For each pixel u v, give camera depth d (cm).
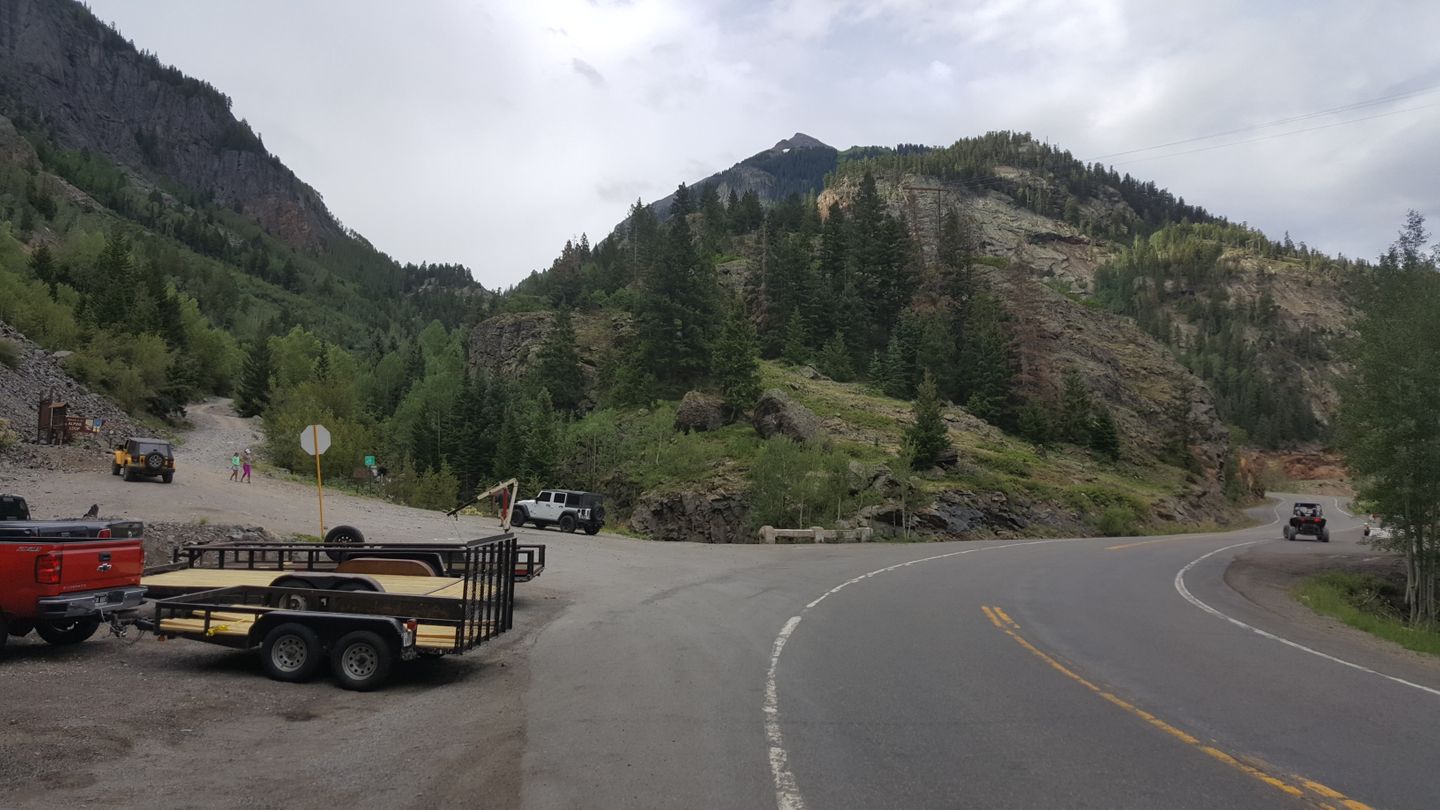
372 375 13325
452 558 1311
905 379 8419
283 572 1268
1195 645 1198
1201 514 6900
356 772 579
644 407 8550
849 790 546
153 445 3378
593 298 13038
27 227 17038
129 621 934
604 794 531
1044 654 1070
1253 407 15962
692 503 5531
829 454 5022
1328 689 923
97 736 630
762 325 10225
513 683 877
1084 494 5672
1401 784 585
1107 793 551
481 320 15500
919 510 4631
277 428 5600
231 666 929
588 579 1825
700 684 858
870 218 11256
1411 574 2602
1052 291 10744
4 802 492
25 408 4253
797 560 2452
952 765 605
